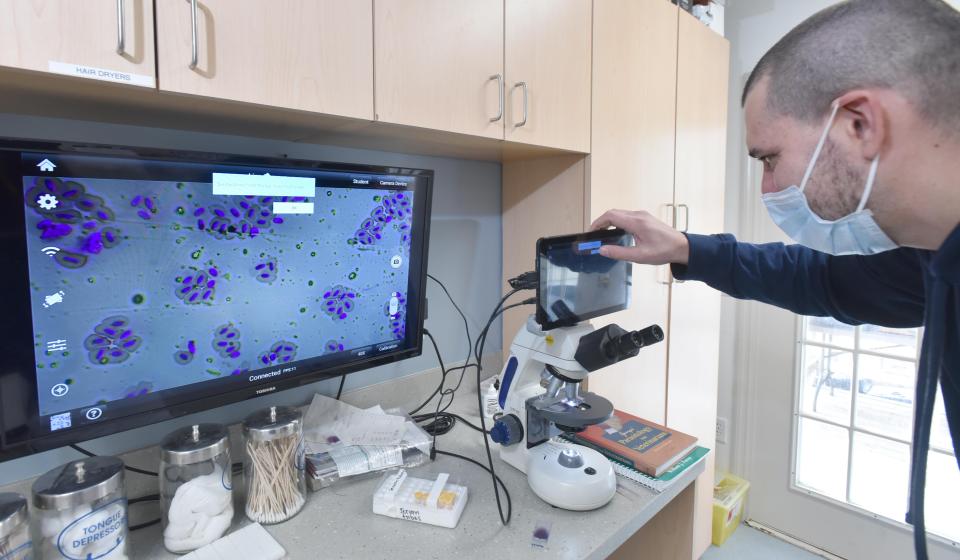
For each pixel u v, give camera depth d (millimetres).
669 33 1623
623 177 1480
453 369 1506
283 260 954
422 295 1198
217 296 884
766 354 2291
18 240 679
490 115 1091
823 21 624
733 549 2186
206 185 832
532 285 1044
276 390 989
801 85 630
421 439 1121
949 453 1872
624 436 1184
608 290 1083
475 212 1559
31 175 671
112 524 721
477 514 919
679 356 1828
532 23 1165
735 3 2248
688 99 1744
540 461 998
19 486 867
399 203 1099
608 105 1402
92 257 746
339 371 1081
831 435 2166
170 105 774
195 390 885
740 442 2391
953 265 615
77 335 750
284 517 882
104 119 889
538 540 847
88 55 613
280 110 805
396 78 919
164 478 817
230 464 868
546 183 1490
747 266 1142
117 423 804
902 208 625
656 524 1258
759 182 2223
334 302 1045
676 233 1134
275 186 908
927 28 553
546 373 1094
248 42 741
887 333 1991
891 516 2012
